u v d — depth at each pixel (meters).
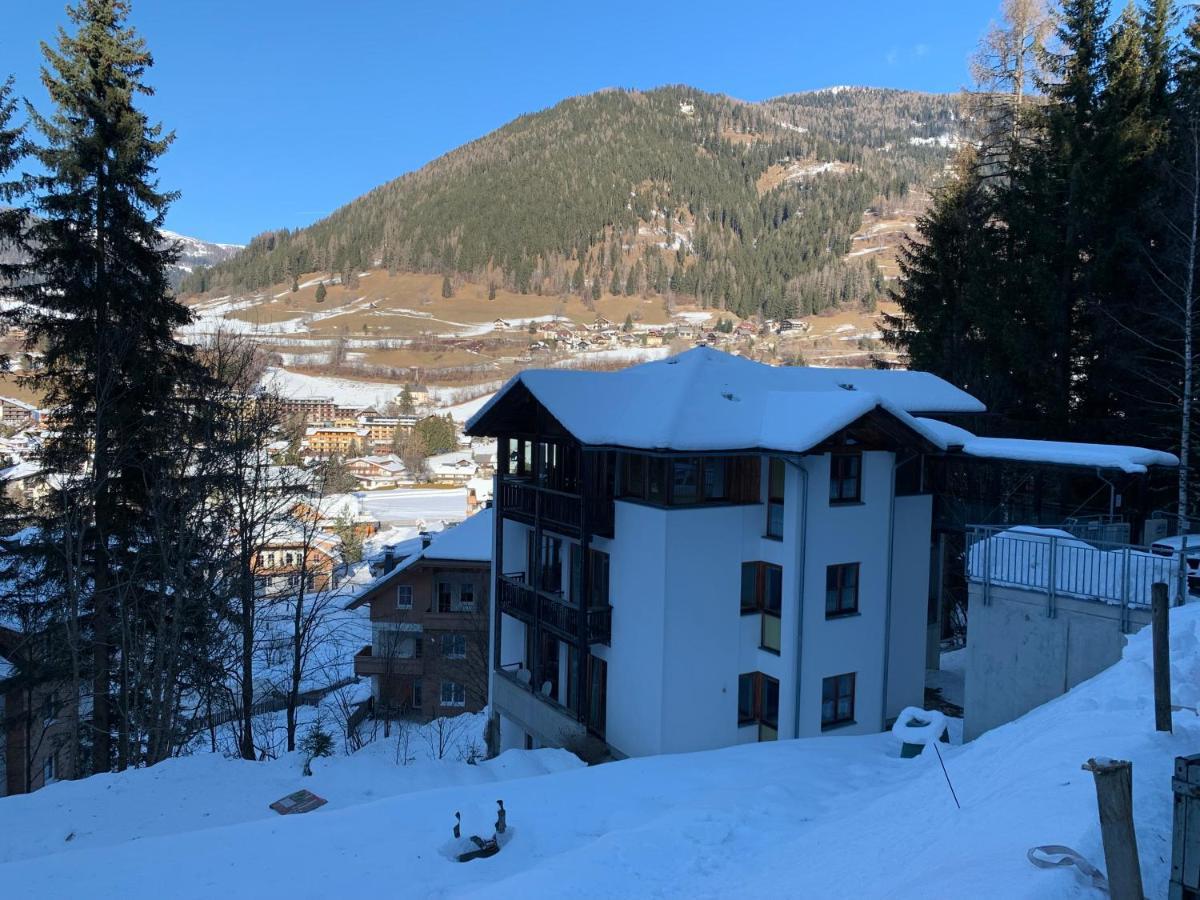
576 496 18.73
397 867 9.95
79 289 20.20
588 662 19.52
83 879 9.66
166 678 20.41
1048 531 14.26
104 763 20.72
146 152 21.75
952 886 5.21
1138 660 9.80
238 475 21.56
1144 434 25.34
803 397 18.16
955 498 22.12
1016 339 27.06
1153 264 23.14
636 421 17.75
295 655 22.92
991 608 14.21
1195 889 4.12
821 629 18.00
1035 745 8.15
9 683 19.98
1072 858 4.79
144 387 21.00
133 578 20.33
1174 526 21.03
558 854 10.09
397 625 35.00
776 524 18.31
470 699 34.59
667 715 17.28
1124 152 24.92
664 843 9.20
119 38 21.47
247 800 13.89
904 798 8.83
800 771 12.48
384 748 28.11
